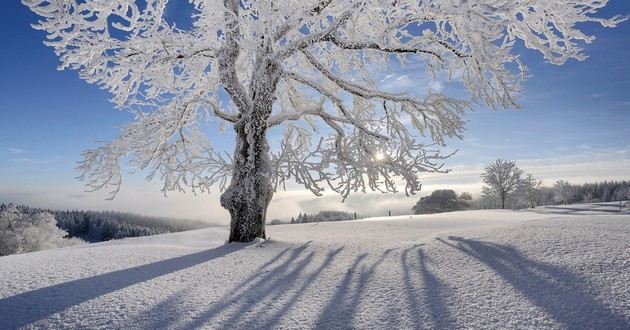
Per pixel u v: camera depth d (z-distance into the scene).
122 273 6.14
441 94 10.92
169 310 4.21
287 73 10.83
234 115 10.73
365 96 11.30
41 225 33.00
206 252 8.09
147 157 10.47
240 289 4.96
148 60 9.42
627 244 5.57
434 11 8.23
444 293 4.34
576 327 3.33
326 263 6.31
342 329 3.53
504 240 6.72
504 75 9.07
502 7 6.44
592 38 8.27
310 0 9.35
